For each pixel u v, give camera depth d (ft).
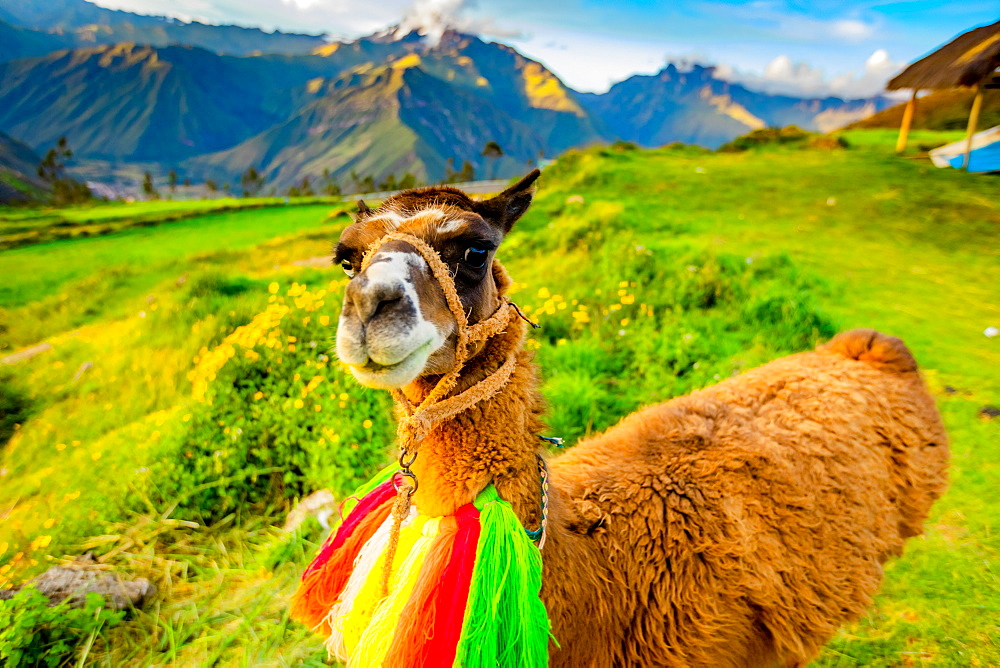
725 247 38.37
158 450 18.47
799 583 8.78
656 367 21.86
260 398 19.39
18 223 124.67
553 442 8.12
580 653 7.88
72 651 12.48
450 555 6.97
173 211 136.46
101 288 54.24
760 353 22.43
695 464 9.27
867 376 11.24
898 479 10.46
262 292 37.37
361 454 17.43
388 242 7.27
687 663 8.19
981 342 25.81
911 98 74.95
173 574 14.84
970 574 13.53
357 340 6.44
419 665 6.58
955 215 48.78
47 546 15.71
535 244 40.52
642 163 75.00
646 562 8.45
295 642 12.45
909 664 11.71
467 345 7.45
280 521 16.63
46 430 25.98
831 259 38.17
